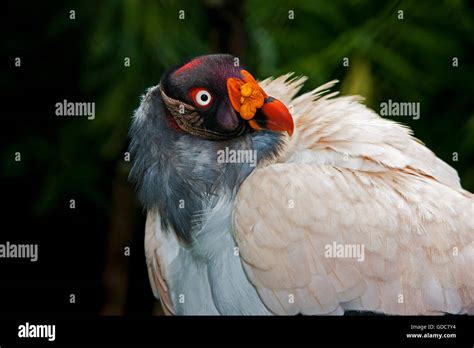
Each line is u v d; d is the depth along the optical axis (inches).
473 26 429.4
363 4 429.7
